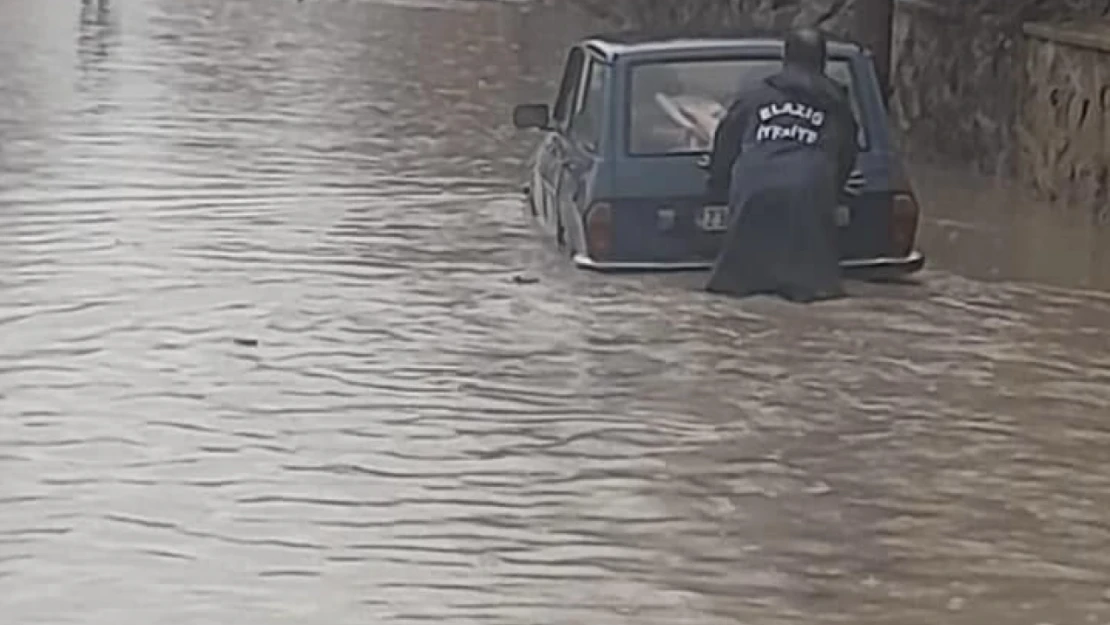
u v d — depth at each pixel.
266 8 40.28
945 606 8.62
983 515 9.86
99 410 11.30
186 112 23.91
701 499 9.98
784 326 13.52
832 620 8.40
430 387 11.92
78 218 16.97
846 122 14.24
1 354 12.47
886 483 10.32
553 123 15.97
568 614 8.38
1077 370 12.65
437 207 17.84
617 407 11.58
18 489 9.87
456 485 10.11
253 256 15.55
